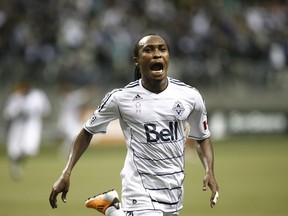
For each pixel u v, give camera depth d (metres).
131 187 19.80
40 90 86.44
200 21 97.12
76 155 20.89
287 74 93.25
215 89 91.00
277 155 73.81
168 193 19.78
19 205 42.81
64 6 96.69
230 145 85.31
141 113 19.95
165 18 98.12
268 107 92.25
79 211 40.44
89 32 93.12
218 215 38.72
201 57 90.88
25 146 58.97
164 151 19.83
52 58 88.06
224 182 54.31
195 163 71.75
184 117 20.14
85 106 84.62
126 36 92.69
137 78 21.27
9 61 86.25
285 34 98.38
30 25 92.81
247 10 102.94
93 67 87.62
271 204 42.94
